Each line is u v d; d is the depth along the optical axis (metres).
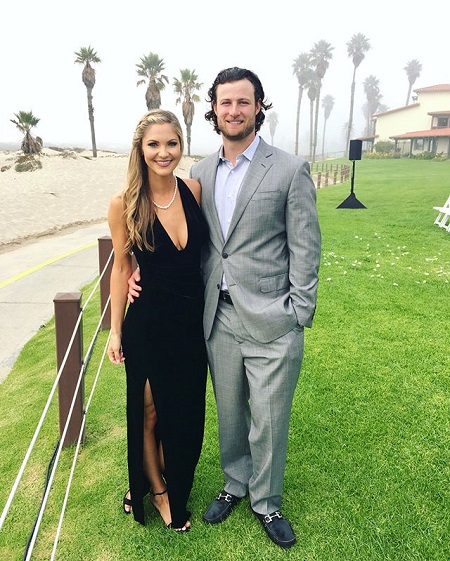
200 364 2.08
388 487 2.40
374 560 2.00
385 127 49.38
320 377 3.48
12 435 3.15
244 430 2.24
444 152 40.03
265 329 1.92
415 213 10.91
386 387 3.33
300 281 1.91
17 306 5.96
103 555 2.10
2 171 26.61
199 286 2.03
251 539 2.12
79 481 2.60
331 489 2.40
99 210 16.02
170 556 2.06
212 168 1.98
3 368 4.47
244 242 1.91
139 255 1.94
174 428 2.04
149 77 37.06
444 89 45.19
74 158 30.41
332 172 30.48
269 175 1.87
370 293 5.34
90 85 33.97
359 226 9.46
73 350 2.71
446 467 2.53
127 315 2.04
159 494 2.23
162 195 1.91
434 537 2.10
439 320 4.53
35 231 11.74
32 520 2.36
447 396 3.20
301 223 1.88
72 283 6.83
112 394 3.49
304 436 2.82
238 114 1.79
